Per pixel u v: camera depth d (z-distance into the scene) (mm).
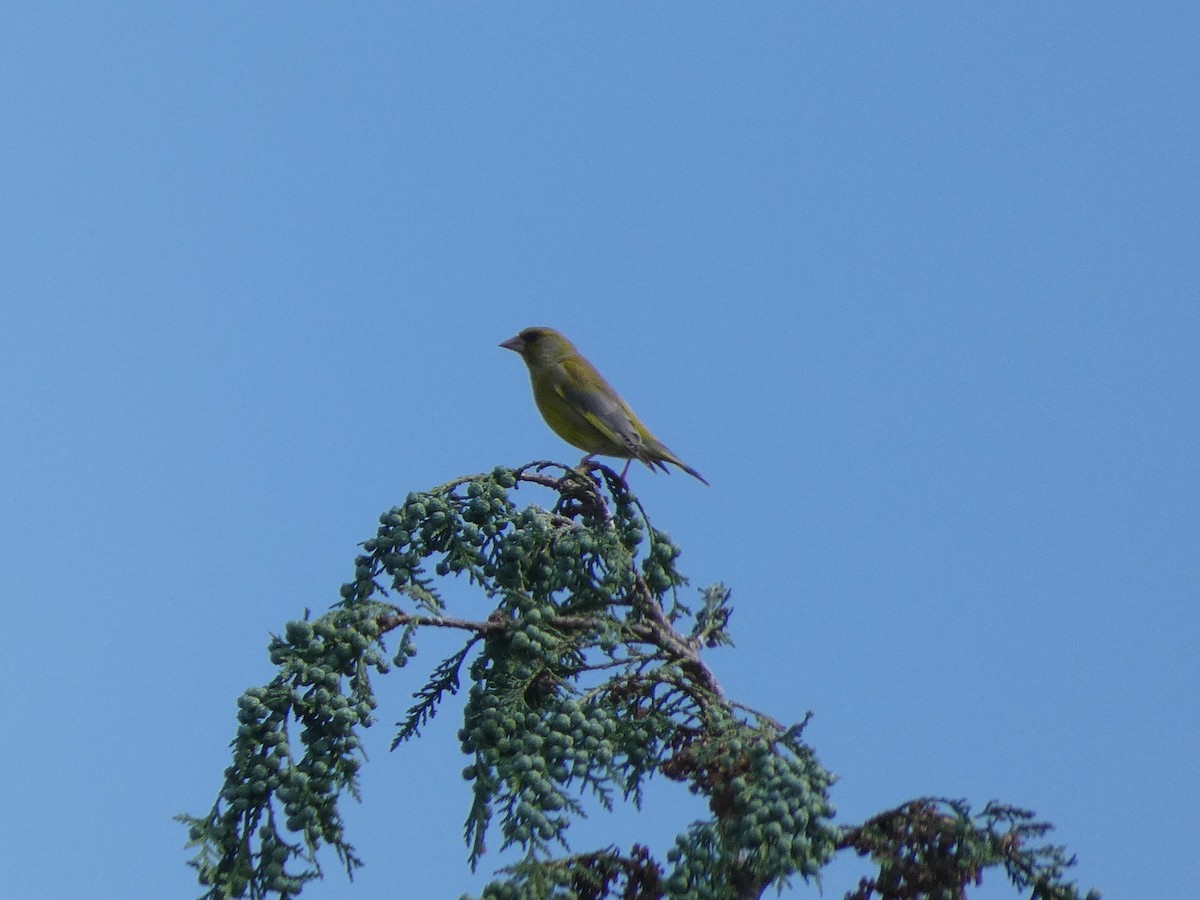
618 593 12023
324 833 9891
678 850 9156
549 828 9453
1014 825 9617
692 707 11172
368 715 10289
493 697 10609
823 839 9188
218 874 9664
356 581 11125
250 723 9992
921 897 9539
